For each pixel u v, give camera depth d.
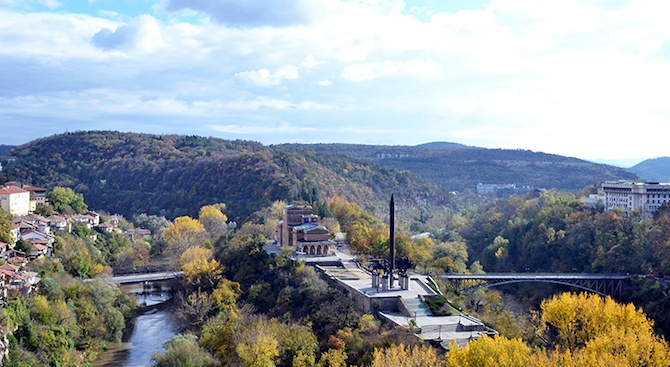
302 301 155.62
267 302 165.50
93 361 139.38
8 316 120.62
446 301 143.00
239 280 183.75
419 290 149.38
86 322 149.38
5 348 114.44
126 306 173.00
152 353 143.62
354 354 115.50
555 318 125.38
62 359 129.00
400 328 121.44
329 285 164.25
